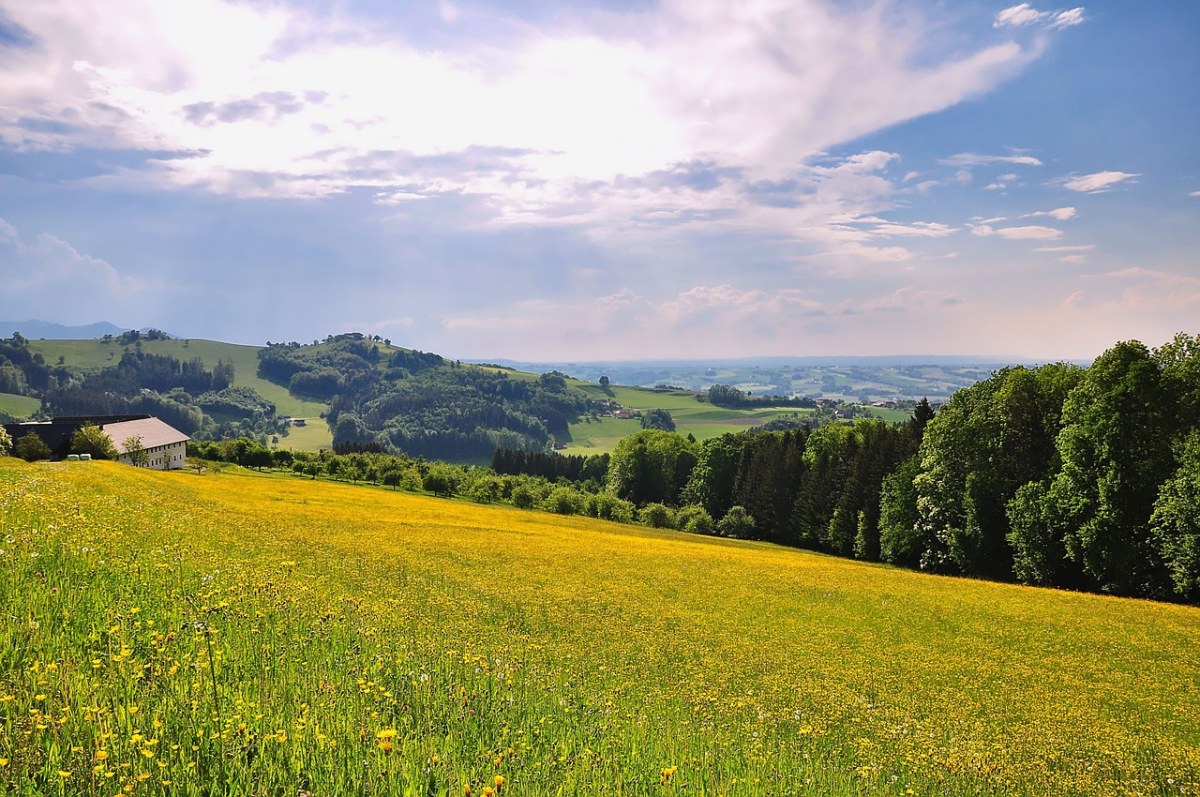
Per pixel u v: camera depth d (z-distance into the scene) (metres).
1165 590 41.16
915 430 74.12
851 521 74.44
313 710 6.51
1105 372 46.06
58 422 106.88
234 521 32.28
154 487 41.25
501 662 12.91
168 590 10.91
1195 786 13.16
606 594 30.61
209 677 6.90
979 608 33.59
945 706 18.34
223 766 4.96
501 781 5.42
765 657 22.38
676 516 95.94
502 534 47.75
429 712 7.66
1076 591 42.00
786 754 10.30
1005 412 54.84
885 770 11.31
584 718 9.55
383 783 5.24
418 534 41.06
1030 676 22.42
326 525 38.75
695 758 8.26
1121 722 18.05
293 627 10.63
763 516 89.56
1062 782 12.67
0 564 9.49
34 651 6.59
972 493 54.47
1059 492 46.34
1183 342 45.88
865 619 30.22
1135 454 43.34
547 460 158.75
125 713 5.36
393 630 13.57
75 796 4.32
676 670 19.34
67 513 15.87
